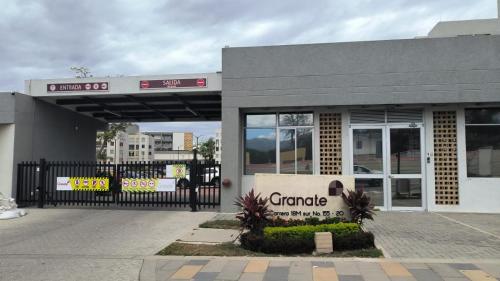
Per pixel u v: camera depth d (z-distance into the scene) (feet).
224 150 49.47
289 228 29.68
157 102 63.00
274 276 23.62
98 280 23.53
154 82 54.49
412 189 48.34
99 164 53.47
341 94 48.03
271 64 49.37
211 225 40.06
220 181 49.60
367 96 47.67
